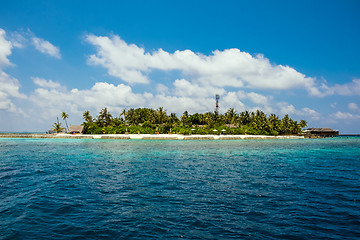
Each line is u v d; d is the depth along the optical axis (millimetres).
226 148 50812
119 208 11078
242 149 48719
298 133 134125
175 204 11727
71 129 108688
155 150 44500
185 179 18031
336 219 9828
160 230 8648
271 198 12875
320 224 9305
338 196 13336
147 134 103000
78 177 18594
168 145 58125
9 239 7871
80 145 57344
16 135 94312
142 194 13578
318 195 13531
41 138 92188
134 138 86125
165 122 122688
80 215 10141
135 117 125625
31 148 48344
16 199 12398
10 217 9836
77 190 14430
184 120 133375
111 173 20500
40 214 10203
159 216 10062
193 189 14852
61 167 23781
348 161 29906
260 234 8383
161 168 23500
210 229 8766
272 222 9477
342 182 17094
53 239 7922
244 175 19828
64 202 11961
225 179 18094
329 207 11375
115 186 15555
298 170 22562
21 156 33719
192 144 62594
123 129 107000
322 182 17125
